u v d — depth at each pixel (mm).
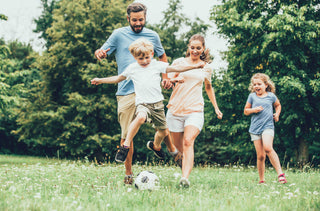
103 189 3850
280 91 15562
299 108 15797
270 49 15648
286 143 19609
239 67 17609
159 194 3482
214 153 26484
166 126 4391
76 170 6902
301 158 16641
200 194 3480
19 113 23203
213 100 5320
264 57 16172
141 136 22078
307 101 15500
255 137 5625
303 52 15336
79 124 20641
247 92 17078
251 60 17047
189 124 4566
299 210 2857
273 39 14914
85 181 4789
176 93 4793
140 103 4133
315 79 14805
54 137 22891
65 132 20750
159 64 4234
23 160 20141
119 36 4816
